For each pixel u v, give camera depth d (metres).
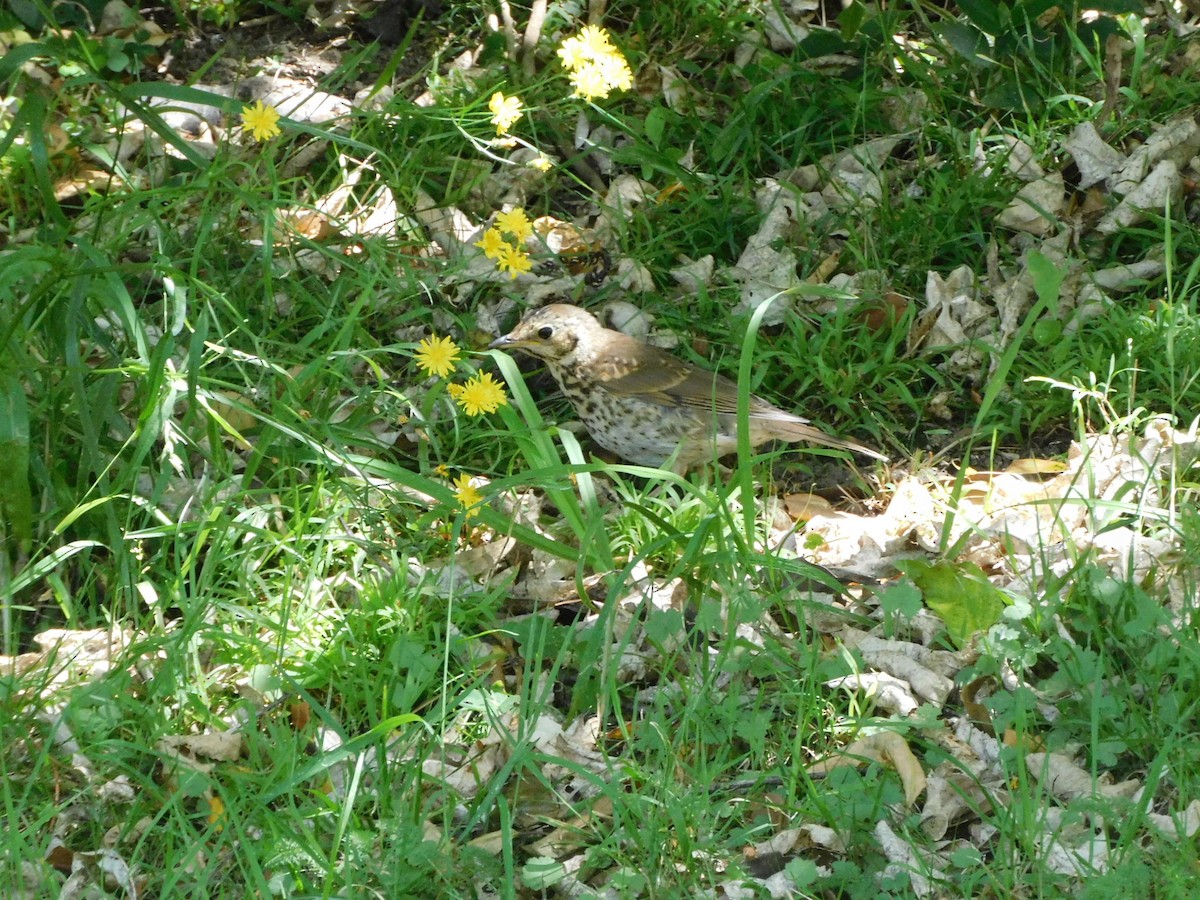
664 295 8.04
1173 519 6.13
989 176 8.28
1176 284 7.79
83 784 5.08
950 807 4.95
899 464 7.14
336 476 6.38
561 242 8.24
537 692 5.36
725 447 7.10
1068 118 8.60
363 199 8.29
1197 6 8.19
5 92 8.65
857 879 4.60
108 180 7.97
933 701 5.43
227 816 4.64
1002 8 8.65
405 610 5.71
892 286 7.93
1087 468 6.62
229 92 9.20
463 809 5.05
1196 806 4.73
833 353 7.54
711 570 5.79
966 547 6.32
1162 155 8.34
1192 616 5.37
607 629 5.29
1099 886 4.36
